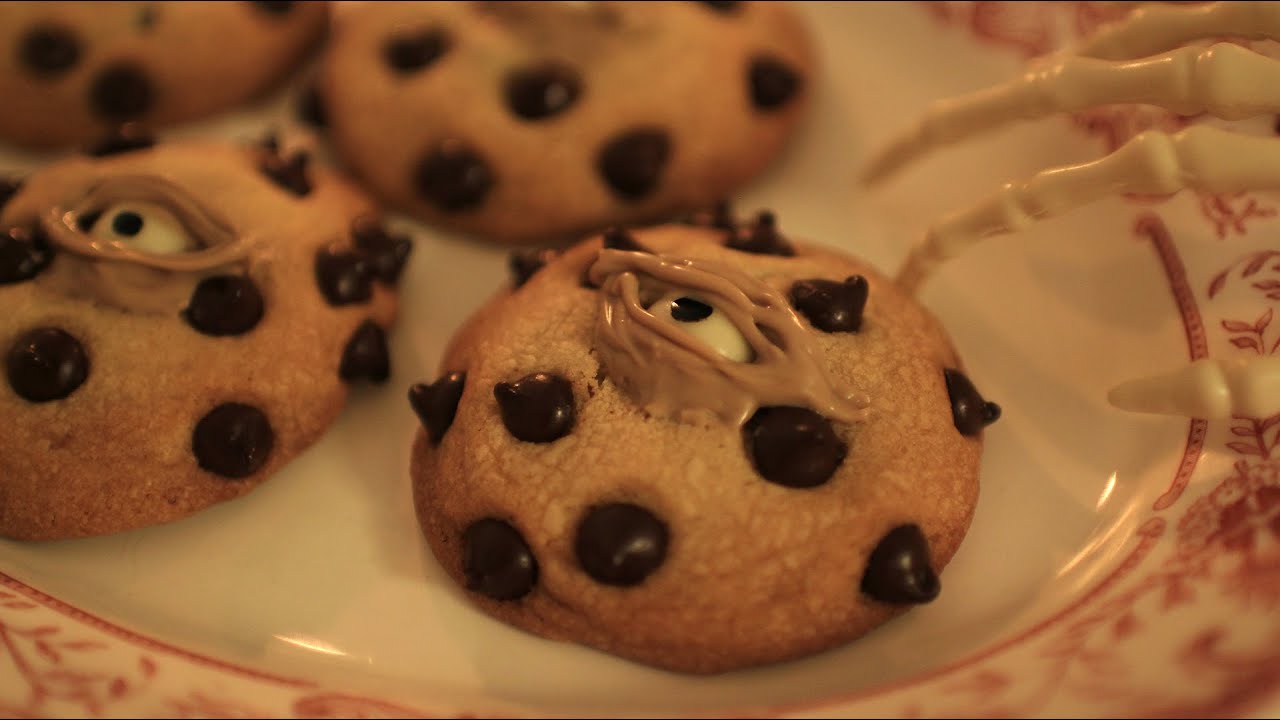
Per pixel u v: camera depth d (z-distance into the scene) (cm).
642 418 24
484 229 29
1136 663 22
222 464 25
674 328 24
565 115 28
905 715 22
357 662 24
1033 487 25
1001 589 24
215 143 29
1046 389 26
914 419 24
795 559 23
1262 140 23
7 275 25
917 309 26
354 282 27
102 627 23
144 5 30
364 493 26
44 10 29
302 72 31
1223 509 23
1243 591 22
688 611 23
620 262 25
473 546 23
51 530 25
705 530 23
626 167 28
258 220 27
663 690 23
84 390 25
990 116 26
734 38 29
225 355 25
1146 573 23
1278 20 25
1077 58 25
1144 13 26
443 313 28
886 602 23
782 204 29
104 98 29
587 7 29
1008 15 29
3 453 24
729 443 23
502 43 29
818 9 31
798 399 23
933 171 29
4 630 23
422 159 29
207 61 30
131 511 25
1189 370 24
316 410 26
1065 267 27
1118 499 25
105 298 25
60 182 27
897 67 30
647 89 28
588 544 23
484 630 24
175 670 22
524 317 25
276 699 22
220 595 25
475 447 24
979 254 28
